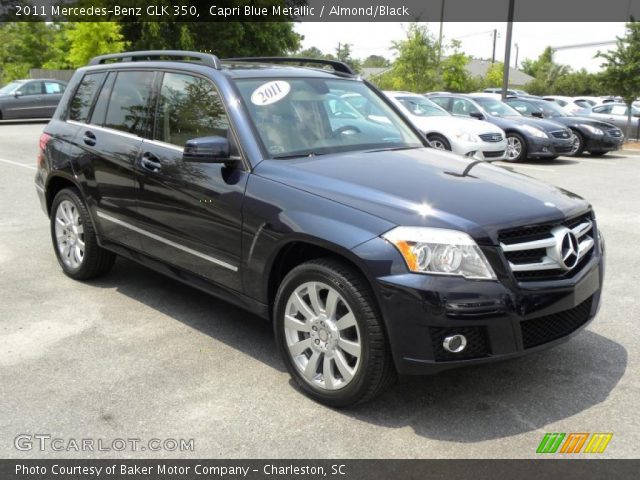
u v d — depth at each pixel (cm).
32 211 832
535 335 331
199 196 405
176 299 514
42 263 608
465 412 345
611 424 333
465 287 306
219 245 397
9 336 440
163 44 3161
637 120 2119
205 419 337
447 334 308
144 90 478
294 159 391
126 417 338
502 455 307
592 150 1616
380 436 322
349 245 320
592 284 359
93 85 538
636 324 469
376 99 502
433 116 1314
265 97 423
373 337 319
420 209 325
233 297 402
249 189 376
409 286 305
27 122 2380
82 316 477
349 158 399
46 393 363
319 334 345
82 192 517
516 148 1477
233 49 3369
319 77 477
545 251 334
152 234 453
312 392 352
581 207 370
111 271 583
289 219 349
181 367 396
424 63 2920
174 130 442
